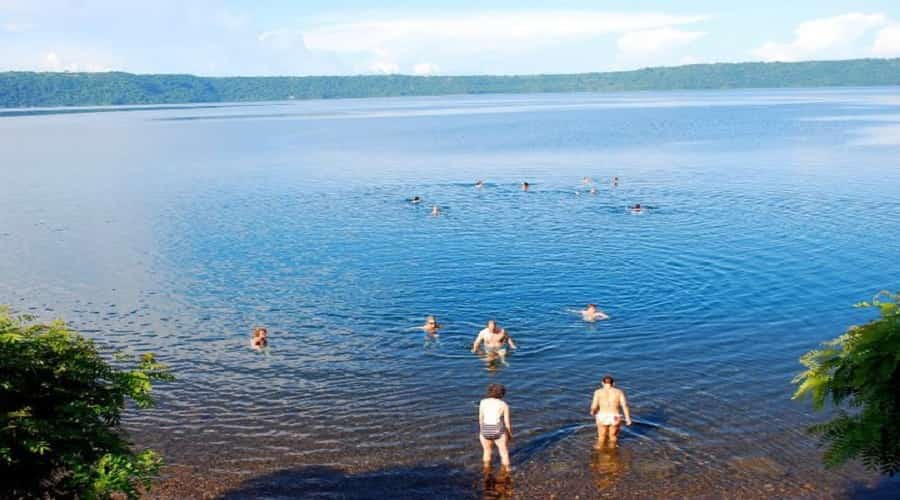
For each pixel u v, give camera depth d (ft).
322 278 111.75
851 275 104.58
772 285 100.53
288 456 57.06
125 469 37.01
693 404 64.28
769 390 66.80
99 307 99.96
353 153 312.09
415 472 54.34
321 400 67.15
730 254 118.52
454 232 142.61
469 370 73.51
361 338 84.12
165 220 164.04
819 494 50.11
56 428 36.63
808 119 462.19
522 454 56.59
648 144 321.32
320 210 172.14
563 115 614.34
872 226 136.77
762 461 54.54
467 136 396.16
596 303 94.53
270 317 93.40
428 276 110.73
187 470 55.06
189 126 548.31
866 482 51.34
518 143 343.46
